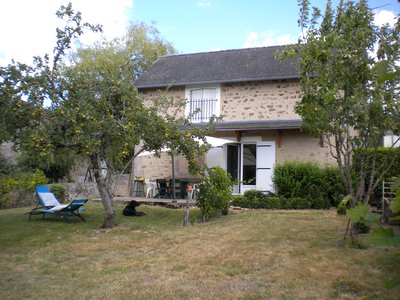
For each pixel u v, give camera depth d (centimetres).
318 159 1403
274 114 1505
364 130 679
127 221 1019
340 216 986
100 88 891
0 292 515
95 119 837
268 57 1662
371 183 676
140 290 512
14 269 618
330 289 490
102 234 852
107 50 2412
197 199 1025
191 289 509
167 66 1798
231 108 1566
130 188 1653
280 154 1452
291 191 1238
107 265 629
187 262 626
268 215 1042
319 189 1220
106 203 935
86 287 531
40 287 533
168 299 479
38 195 1123
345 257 609
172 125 963
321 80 658
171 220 1035
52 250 725
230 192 1090
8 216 1109
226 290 501
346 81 659
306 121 725
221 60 1748
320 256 621
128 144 881
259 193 1266
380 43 650
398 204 162
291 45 719
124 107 900
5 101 793
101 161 969
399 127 654
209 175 1048
